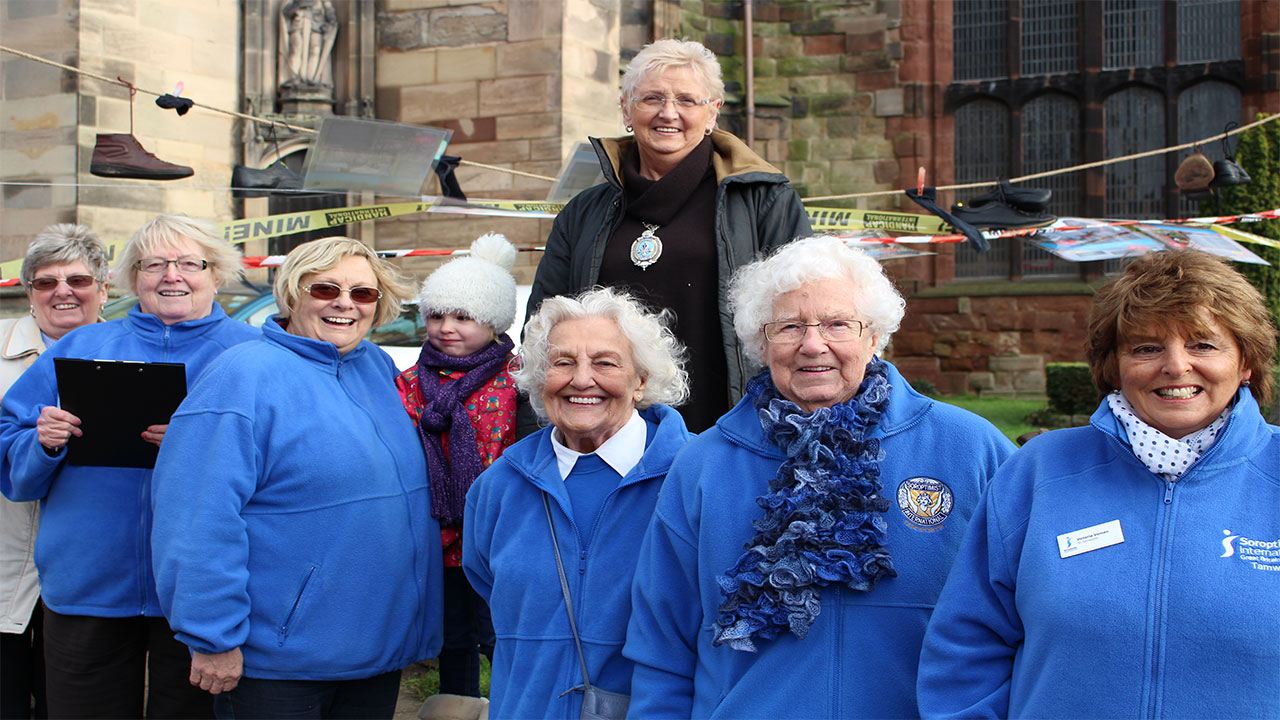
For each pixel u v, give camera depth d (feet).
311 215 19.25
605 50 34.09
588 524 8.73
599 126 33.86
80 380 10.24
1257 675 5.94
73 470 10.84
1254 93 45.96
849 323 7.39
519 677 8.54
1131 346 6.53
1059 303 47.47
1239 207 43.62
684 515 7.93
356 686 10.05
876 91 49.01
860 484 7.12
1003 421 40.63
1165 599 6.15
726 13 48.85
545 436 9.24
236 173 19.21
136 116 30.66
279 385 9.57
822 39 49.44
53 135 29.37
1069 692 6.28
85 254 12.65
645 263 11.33
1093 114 48.08
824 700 7.10
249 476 9.21
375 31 35.04
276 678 9.30
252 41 33.96
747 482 7.66
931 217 19.79
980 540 6.98
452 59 33.88
